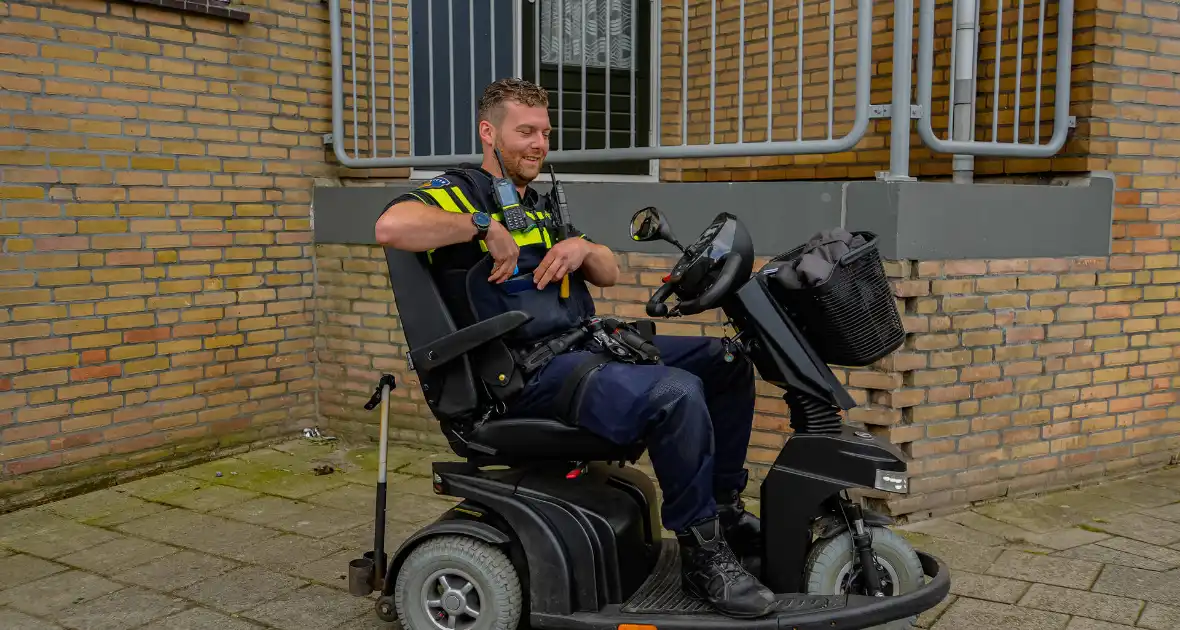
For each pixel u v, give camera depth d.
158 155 4.69
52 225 4.33
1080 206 4.32
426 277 2.77
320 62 5.34
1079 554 3.64
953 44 4.37
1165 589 3.31
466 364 2.79
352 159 5.19
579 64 6.00
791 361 2.79
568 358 2.77
